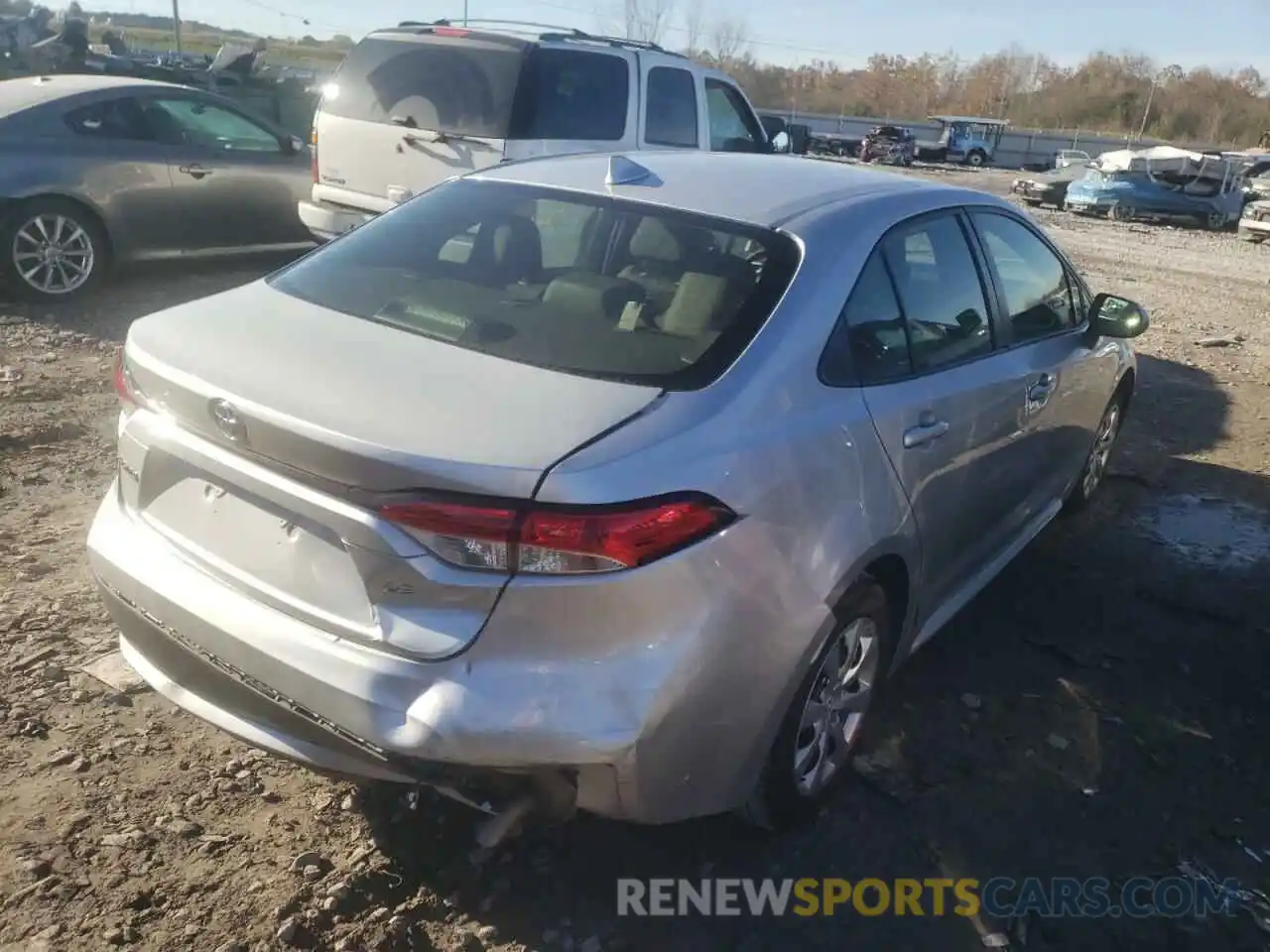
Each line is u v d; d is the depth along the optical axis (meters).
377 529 2.33
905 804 3.29
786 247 3.10
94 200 8.16
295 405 2.44
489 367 2.69
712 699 2.52
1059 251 4.67
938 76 94.44
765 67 83.81
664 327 2.86
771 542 2.61
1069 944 2.83
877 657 3.26
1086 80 91.69
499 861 2.91
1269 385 8.59
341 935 2.64
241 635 2.54
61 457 5.28
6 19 27.25
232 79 21.61
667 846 3.03
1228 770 3.59
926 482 3.29
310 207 8.38
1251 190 26.55
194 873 2.79
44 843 2.83
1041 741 3.67
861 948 2.77
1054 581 4.87
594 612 2.32
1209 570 5.08
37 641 3.70
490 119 7.47
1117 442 6.83
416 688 2.34
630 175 3.49
